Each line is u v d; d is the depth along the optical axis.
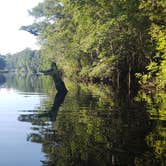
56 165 13.22
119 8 44.69
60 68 83.56
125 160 13.66
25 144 16.52
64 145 16.20
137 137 17.38
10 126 21.33
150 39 45.12
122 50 50.88
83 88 49.53
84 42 57.22
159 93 37.81
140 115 23.64
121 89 45.75
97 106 29.05
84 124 21.20
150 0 37.56
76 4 48.78
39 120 23.25
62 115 25.00
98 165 13.12
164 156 14.14
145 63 50.88
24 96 41.50
